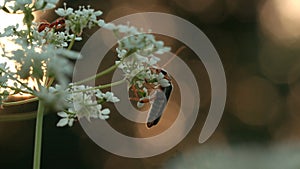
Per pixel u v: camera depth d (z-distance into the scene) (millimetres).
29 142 17734
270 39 24141
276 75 24328
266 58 24109
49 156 18047
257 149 16000
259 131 23781
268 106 24062
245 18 23625
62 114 5000
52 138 18016
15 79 4414
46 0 4711
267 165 14711
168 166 14906
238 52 23766
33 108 16844
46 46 4520
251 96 23859
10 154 17656
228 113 23531
